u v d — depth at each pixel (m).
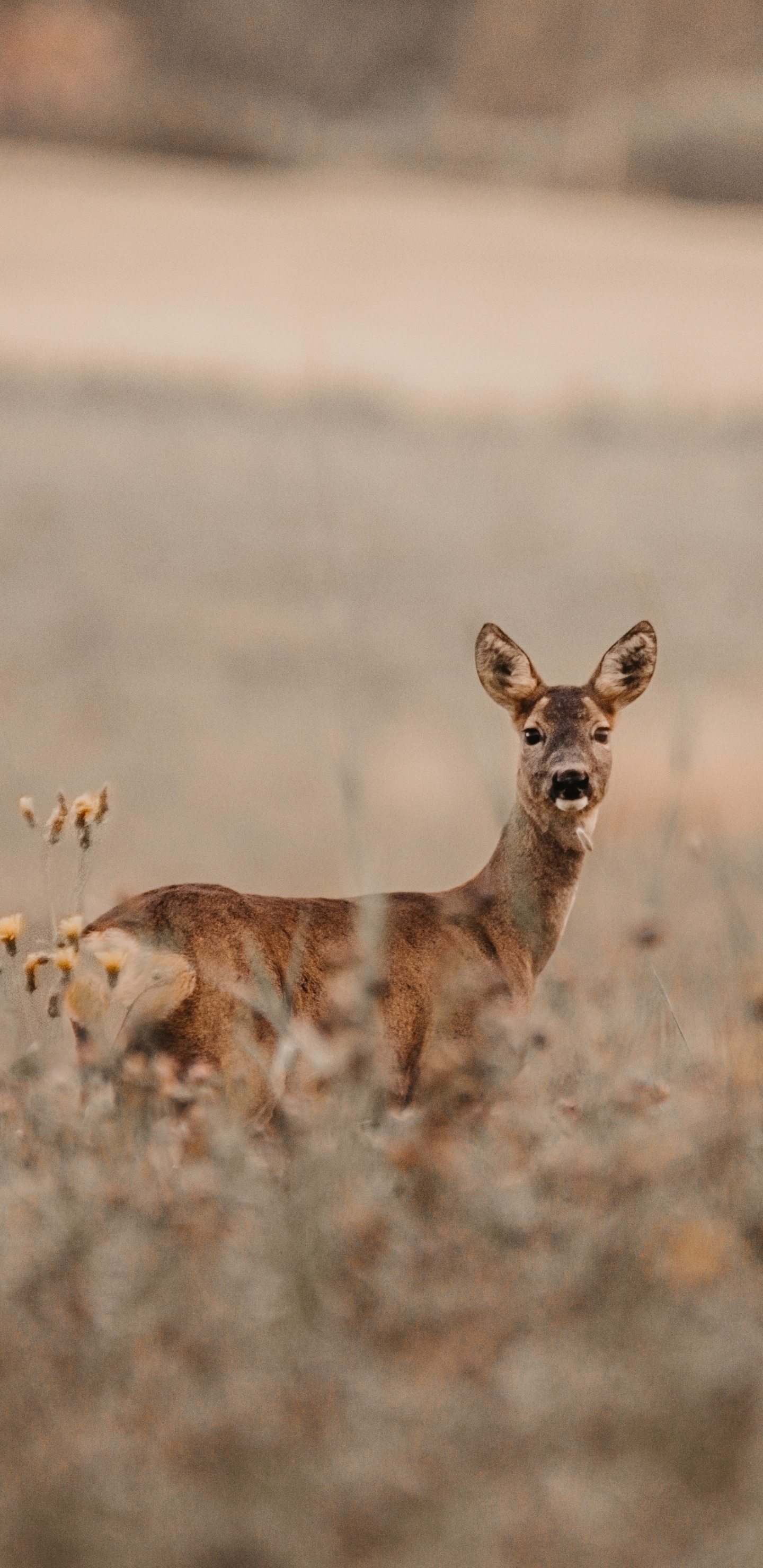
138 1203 5.63
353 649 25.03
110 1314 5.02
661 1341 5.03
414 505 33.19
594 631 27.14
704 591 29.09
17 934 7.04
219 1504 4.35
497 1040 7.41
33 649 24.12
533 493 34.72
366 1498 4.33
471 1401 4.67
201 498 32.44
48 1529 4.26
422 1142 6.24
